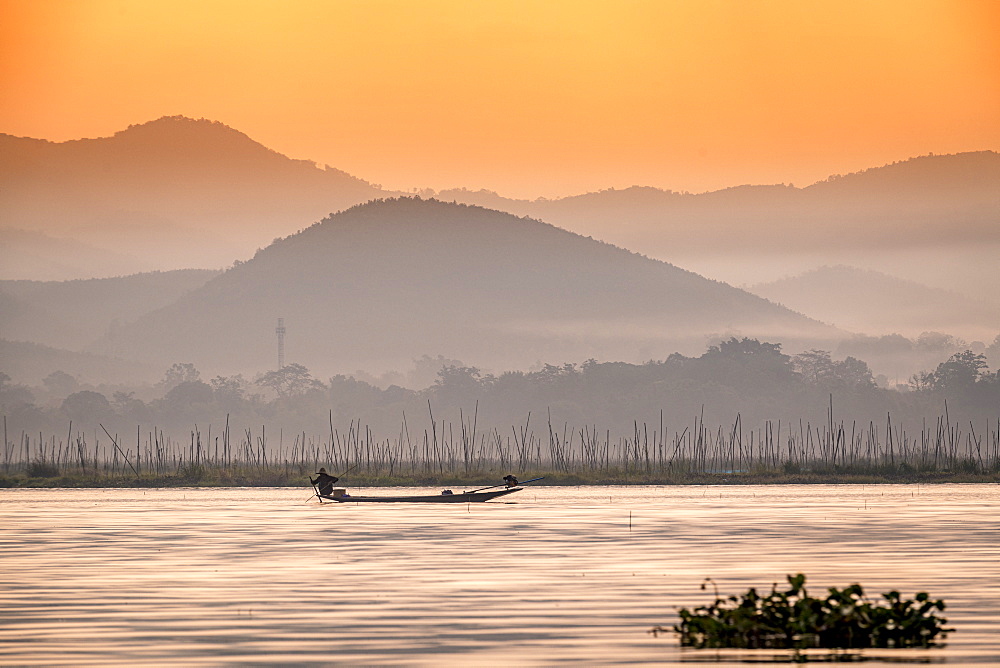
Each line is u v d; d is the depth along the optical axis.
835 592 99.94
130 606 119.81
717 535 189.25
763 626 98.31
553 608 117.19
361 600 122.88
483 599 122.88
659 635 103.06
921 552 161.25
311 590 129.88
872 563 148.50
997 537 182.75
